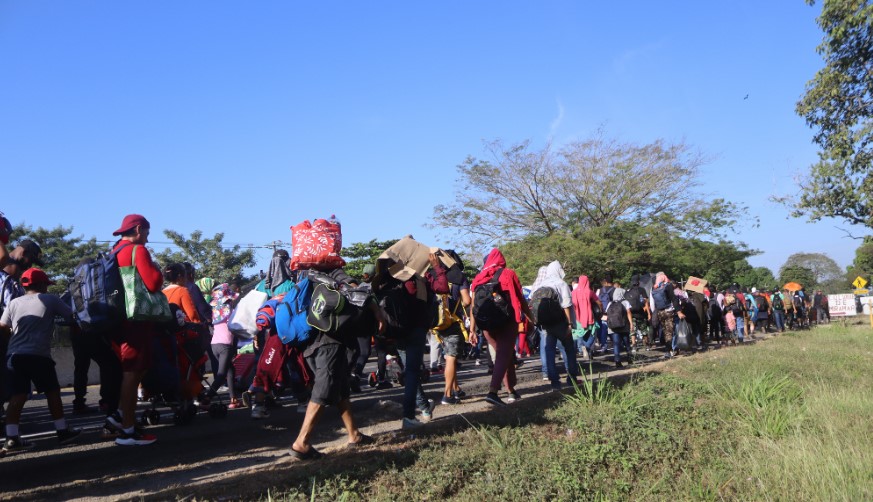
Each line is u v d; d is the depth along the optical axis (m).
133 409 6.32
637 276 15.89
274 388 8.30
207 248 43.97
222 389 11.41
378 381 10.65
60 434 6.49
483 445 6.09
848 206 19.64
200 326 7.76
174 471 5.68
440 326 8.58
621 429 7.03
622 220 33.22
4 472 5.48
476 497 5.18
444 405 8.69
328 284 5.52
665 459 6.62
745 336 24.97
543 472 5.73
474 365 15.05
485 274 8.25
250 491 4.74
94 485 5.24
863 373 11.96
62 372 13.88
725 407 8.49
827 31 18.58
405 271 6.86
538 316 9.78
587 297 13.19
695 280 17.52
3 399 6.20
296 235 5.71
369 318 5.71
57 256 30.64
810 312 35.34
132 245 6.21
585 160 33.97
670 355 15.62
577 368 9.92
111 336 6.26
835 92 18.70
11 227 5.87
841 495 5.59
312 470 5.18
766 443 7.14
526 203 34.66
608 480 6.00
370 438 6.20
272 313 7.53
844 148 18.97
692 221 33.47
